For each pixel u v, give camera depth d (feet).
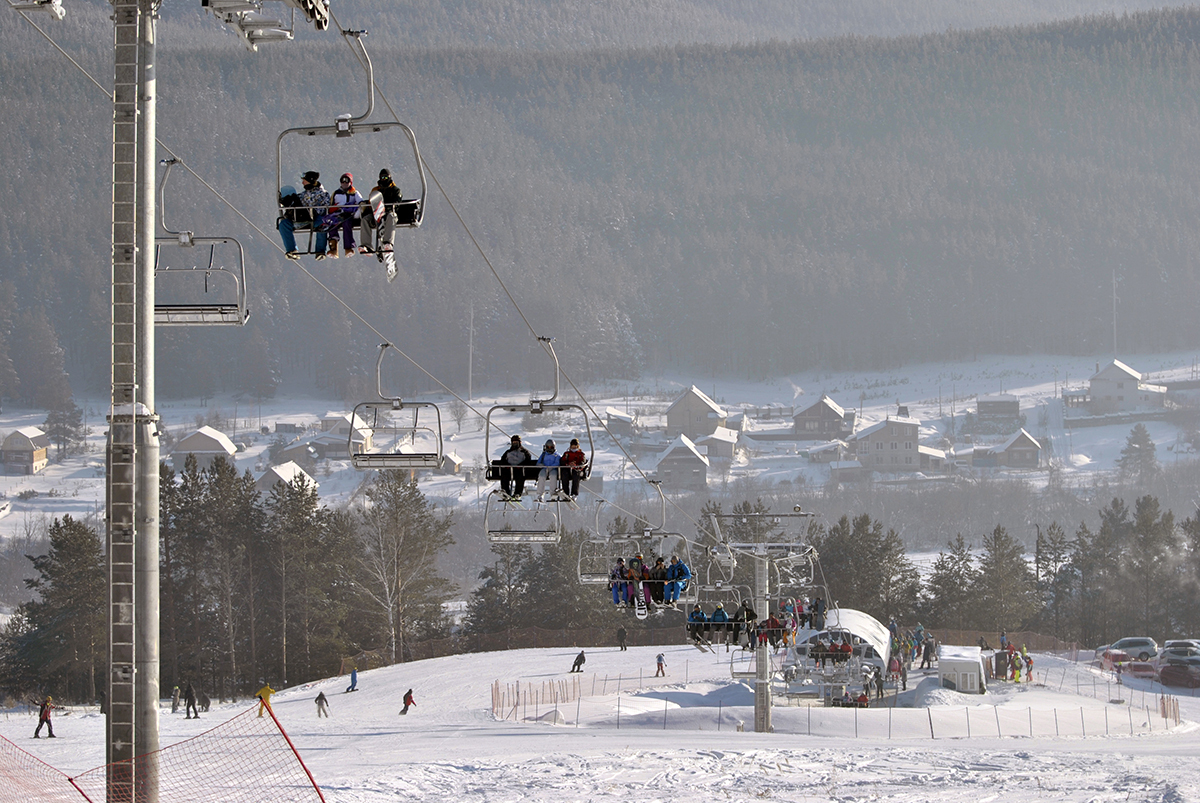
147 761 137.28
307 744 378.53
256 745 356.38
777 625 426.10
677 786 238.68
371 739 396.78
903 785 239.09
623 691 568.00
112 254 139.33
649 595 292.20
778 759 285.02
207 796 225.97
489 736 405.18
